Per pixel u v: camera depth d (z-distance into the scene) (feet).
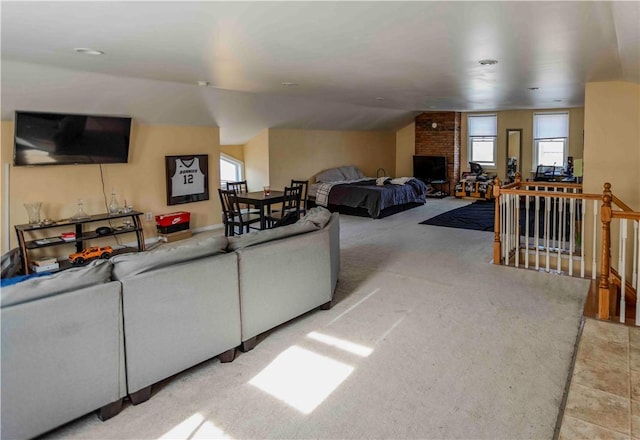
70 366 6.93
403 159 38.78
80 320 6.98
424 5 6.91
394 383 8.38
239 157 28.55
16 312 6.34
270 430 7.09
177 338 8.30
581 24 7.89
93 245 18.49
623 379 8.41
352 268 15.92
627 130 14.96
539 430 7.01
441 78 14.71
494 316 11.46
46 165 16.51
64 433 7.06
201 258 8.85
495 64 11.99
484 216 26.55
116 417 7.48
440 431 7.02
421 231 22.52
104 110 17.07
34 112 15.38
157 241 20.52
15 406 6.43
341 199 27.76
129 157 19.27
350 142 33.71
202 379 8.63
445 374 8.68
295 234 11.12
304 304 11.14
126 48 10.03
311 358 9.38
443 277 14.78
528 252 16.21
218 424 7.26
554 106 28.66
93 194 18.19
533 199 28.19
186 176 21.49
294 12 7.27
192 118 20.93
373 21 7.80
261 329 10.00
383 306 12.22
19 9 7.02
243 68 12.74
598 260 15.51
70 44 9.64
